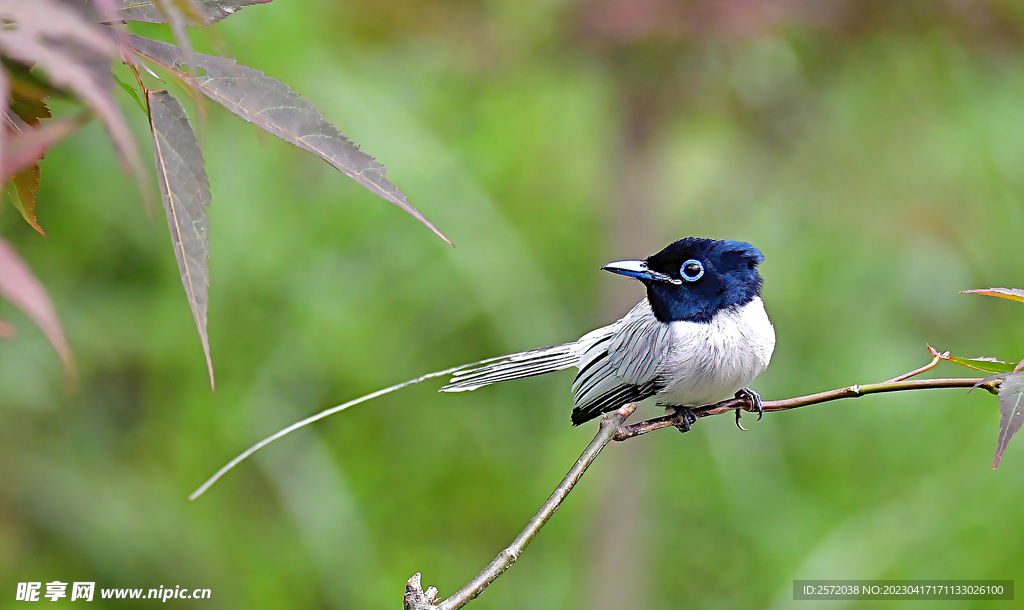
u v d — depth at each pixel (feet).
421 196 41.73
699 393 24.49
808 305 47.42
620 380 25.17
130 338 38.37
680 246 24.56
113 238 39.27
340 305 41.22
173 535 37.29
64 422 37.99
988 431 43.62
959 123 41.93
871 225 39.75
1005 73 37.32
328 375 41.55
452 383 25.23
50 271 37.73
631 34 32.53
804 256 47.29
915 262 44.04
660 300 24.73
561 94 45.06
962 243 40.96
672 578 43.96
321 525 39.34
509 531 43.45
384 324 42.75
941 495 42.47
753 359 24.00
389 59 40.01
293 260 40.86
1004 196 43.91
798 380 46.24
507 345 42.06
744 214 46.68
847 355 46.32
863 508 43.32
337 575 39.14
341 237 42.01
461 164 43.39
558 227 47.78
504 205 46.68
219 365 39.52
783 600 40.47
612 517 41.01
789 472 45.78
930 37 34.99
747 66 35.24
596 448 18.78
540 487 42.86
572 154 47.47
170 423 39.19
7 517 35.47
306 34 37.68
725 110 36.73
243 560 38.91
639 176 38.68
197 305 11.04
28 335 35.70
